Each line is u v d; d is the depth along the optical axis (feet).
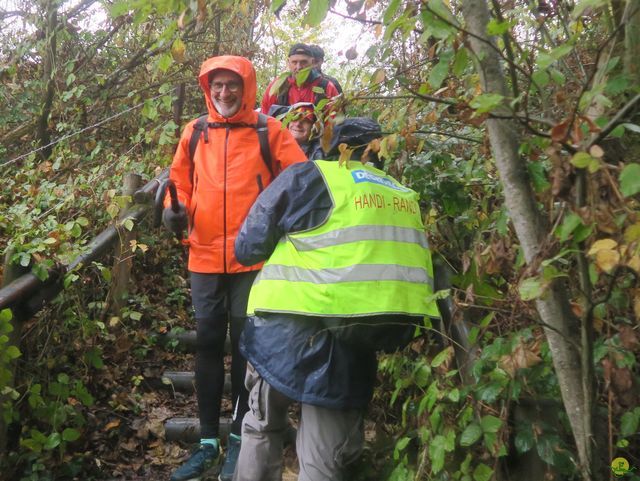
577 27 7.09
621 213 5.11
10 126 23.00
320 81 14.46
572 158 4.84
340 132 8.68
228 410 13.48
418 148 8.38
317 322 8.16
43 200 15.65
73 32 22.66
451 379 8.42
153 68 21.53
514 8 7.38
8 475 10.27
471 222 9.37
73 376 12.73
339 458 8.34
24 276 10.44
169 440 12.39
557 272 5.22
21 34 23.61
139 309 16.15
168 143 20.03
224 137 10.73
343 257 7.89
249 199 10.62
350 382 8.21
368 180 8.30
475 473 7.25
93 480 11.05
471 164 9.21
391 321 7.95
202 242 10.73
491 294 7.41
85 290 14.44
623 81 5.51
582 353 5.51
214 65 10.45
